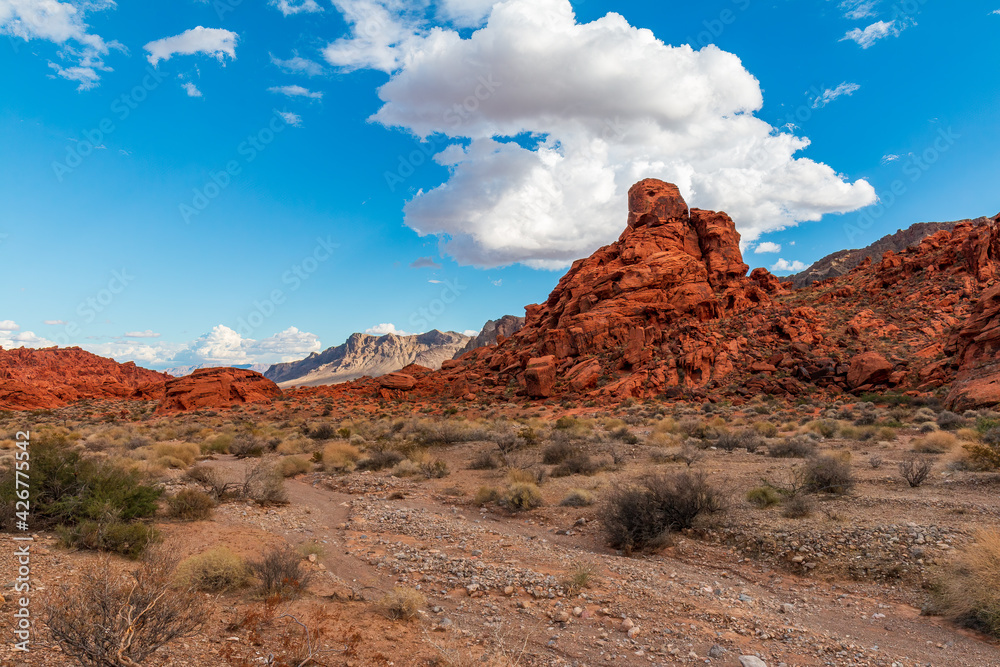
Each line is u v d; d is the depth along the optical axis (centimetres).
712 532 1166
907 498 1263
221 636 564
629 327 6122
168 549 883
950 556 893
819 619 771
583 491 1578
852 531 1055
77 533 856
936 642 676
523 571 969
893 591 850
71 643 411
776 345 5488
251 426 4703
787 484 1492
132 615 457
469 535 1274
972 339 3900
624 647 657
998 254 5906
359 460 2548
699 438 2786
